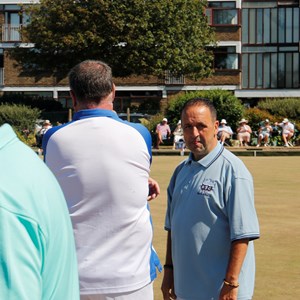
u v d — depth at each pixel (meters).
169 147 38.81
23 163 2.17
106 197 4.19
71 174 4.20
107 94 4.39
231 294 4.59
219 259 4.69
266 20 56.06
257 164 27.33
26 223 2.07
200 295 4.70
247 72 56.28
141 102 55.91
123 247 4.21
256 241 10.62
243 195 4.64
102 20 46.72
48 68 50.00
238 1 54.69
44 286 2.13
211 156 4.78
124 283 4.18
